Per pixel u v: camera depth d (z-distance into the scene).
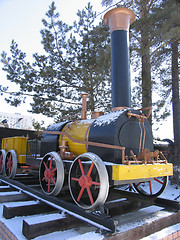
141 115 3.32
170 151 9.12
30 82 10.38
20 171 6.10
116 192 4.16
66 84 10.91
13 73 10.37
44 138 4.35
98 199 2.54
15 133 13.21
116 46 3.77
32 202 3.20
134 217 3.21
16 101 10.29
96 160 2.66
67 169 3.34
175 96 8.50
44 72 10.08
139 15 9.71
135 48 8.14
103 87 10.48
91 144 3.14
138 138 3.20
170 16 7.07
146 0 8.80
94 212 2.55
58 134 4.02
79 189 3.18
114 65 3.71
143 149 3.25
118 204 3.51
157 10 8.33
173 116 9.34
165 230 2.78
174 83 8.55
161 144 10.27
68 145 3.76
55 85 10.67
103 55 8.06
